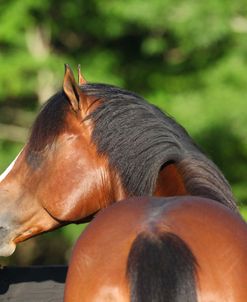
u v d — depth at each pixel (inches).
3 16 1009.5
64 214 312.7
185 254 241.6
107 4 1007.0
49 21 1055.6
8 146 1042.1
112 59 1057.5
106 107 310.2
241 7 984.3
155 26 981.8
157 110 314.2
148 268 238.7
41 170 315.6
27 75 1015.0
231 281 243.6
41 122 317.1
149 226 249.4
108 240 252.2
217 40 971.3
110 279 244.8
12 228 320.8
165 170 302.0
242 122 925.2
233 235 253.3
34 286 374.3
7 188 322.0
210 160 308.0
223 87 953.5
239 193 952.3
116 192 302.0
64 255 1195.3
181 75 1040.2
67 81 311.7
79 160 311.1
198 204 262.4
